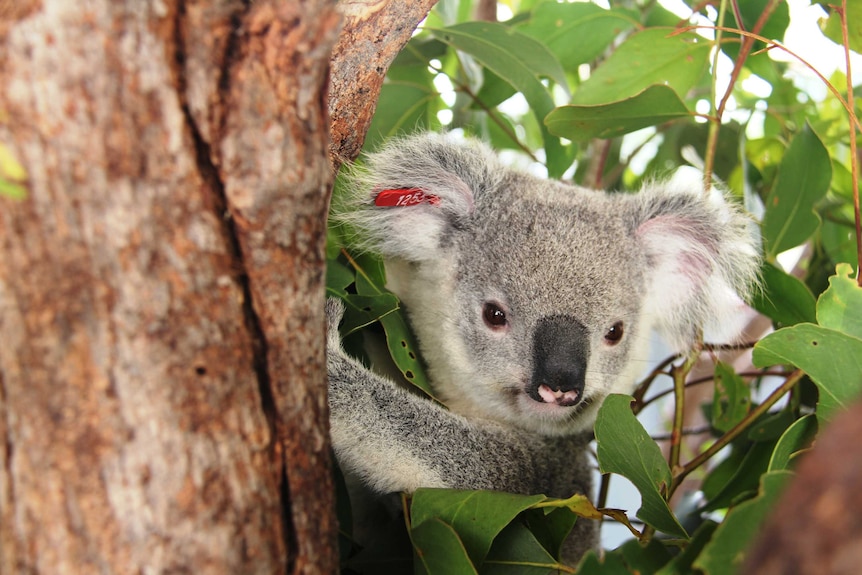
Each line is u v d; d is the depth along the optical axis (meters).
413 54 0.58
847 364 0.40
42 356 0.29
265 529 0.34
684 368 0.53
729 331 0.58
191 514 0.32
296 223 0.33
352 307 0.47
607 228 0.54
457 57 0.62
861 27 0.53
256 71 0.30
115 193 0.29
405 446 0.48
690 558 0.36
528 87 0.54
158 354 0.30
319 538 0.35
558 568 0.41
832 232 0.61
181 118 0.29
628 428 0.42
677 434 0.52
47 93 0.28
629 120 0.51
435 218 0.54
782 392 0.49
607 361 0.52
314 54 0.30
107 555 0.31
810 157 0.52
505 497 0.41
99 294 0.29
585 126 0.51
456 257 0.53
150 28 0.28
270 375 0.34
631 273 0.54
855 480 0.20
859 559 0.20
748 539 0.34
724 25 0.58
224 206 0.31
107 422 0.30
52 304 0.29
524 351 0.50
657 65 0.55
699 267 0.57
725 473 0.55
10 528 0.31
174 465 0.31
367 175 0.53
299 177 0.32
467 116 0.66
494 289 0.51
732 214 0.55
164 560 0.32
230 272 0.32
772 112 0.63
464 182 0.54
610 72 0.55
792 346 0.41
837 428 0.21
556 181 0.58
